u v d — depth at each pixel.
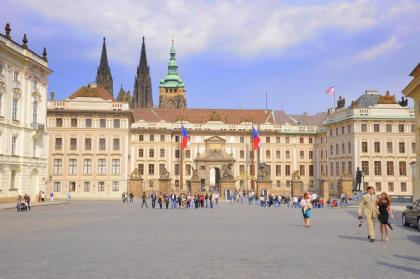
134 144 140.38
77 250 23.08
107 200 103.44
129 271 17.81
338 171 128.38
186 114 153.12
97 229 33.81
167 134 141.75
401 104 126.69
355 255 21.86
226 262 19.83
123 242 26.23
